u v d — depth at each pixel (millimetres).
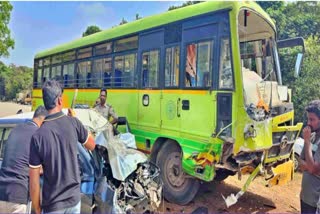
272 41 7422
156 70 7328
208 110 6016
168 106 6926
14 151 3855
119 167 4566
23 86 71500
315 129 3768
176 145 6711
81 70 10453
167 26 7090
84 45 10258
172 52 6938
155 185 4945
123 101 8359
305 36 17516
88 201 4195
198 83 6281
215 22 6047
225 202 5984
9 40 28594
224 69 5848
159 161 6996
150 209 4727
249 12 6191
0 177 3865
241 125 5535
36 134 3184
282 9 18562
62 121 3287
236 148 5527
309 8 19812
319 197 3701
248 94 5707
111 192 4207
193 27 6473
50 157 3143
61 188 3186
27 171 3840
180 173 6508
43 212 3230
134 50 8070
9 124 5102
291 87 12938
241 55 6367
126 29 8398
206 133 6000
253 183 7875
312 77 13070
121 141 5406
